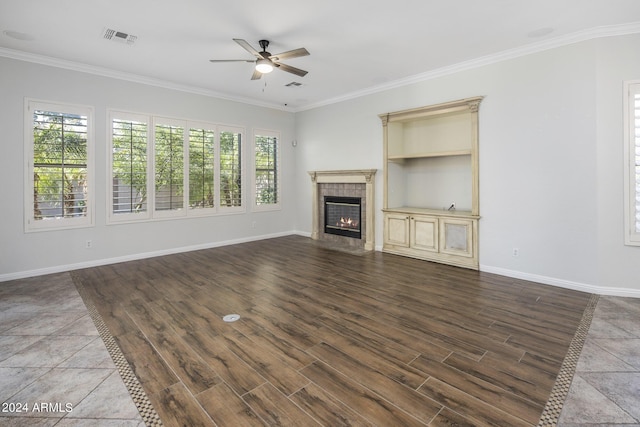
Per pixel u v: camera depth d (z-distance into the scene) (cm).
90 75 493
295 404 193
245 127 685
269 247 642
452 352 250
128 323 304
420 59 464
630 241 365
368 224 612
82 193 493
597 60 369
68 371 228
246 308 338
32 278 444
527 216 426
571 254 395
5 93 429
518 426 174
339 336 277
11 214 438
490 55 445
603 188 372
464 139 521
